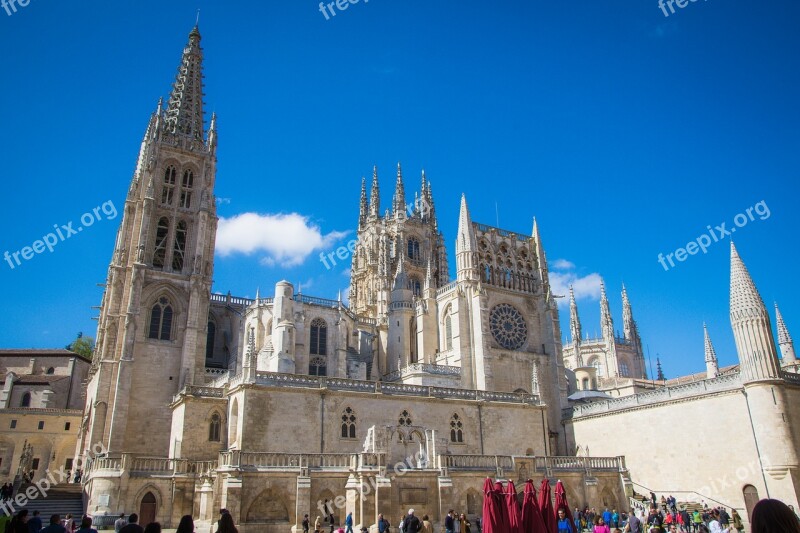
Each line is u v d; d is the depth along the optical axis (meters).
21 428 95.81
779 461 57.84
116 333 85.88
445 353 94.00
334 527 49.72
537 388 79.69
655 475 70.31
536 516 26.48
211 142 102.31
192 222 97.44
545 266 102.50
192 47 110.38
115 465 55.69
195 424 62.97
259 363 87.88
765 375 60.25
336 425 63.34
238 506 48.31
